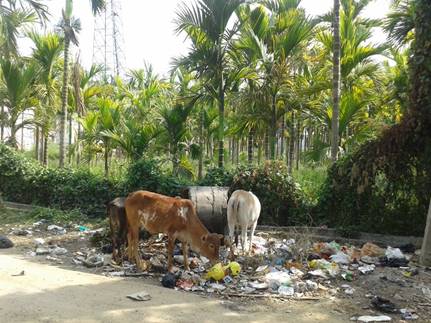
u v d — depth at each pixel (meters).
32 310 5.82
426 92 9.76
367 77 16.80
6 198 15.17
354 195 11.03
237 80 13.61
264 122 15.32
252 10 14.67
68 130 22.45
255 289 7.09
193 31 13.51
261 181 11.92
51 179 14.52
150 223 7.90
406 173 10.62
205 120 18.84
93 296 6.50
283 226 11.77
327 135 17.27
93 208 13.46
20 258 8.74
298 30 13.90
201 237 7.64
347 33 14.57
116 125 16.48
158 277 7.73
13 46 13.87
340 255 8.68
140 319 5.73
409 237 10.31
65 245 9.91
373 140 10.90
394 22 12.16
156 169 13.22
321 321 5.98
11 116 17.44
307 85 15.34
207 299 6.62
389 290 7.14
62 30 16.95
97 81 27.53
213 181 12.42
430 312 6.40
